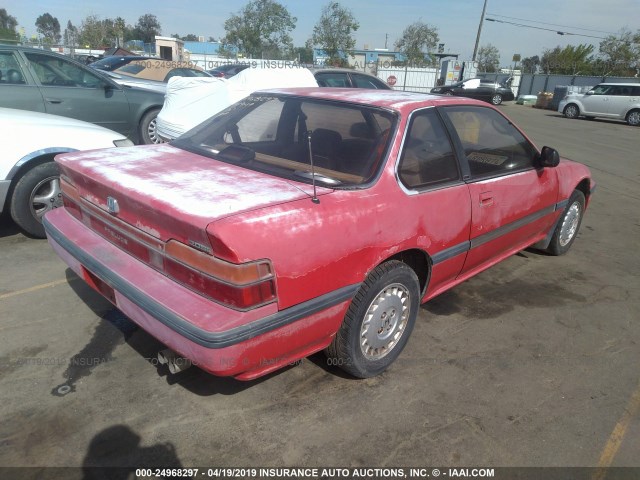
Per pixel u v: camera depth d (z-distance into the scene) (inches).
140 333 129.0
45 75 257.9
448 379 119.0
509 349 133.3
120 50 952.9
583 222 255.8
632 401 115.2
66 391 106.7
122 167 111.5
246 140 131.5
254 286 83.5
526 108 1119.0
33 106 252.4
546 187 165.0
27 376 110.4
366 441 98.4
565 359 130.3
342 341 106.5
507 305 157.9
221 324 82.1
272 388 112.1
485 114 143.5
